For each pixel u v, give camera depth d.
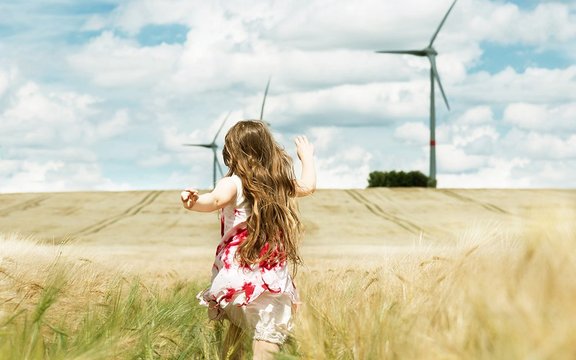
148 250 37.94
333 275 6.32
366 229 55.00
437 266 3.50
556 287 1.50
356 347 2.61
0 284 4.33
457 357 1.76
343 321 3.08
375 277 4.21
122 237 51.19
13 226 56.00
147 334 3.47
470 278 1.94
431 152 75.88
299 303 3.76
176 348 3.92
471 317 1.86
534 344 1.43
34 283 4.02
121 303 4.04
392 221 58.56
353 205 66.56
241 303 3.74
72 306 4.05
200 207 3.84
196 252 34.94
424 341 1.94
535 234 1.63
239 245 3.82
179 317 4.42
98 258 7.96
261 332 3.72
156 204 67.50
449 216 60.06
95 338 3.02
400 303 2.85
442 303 2.28
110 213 63.03
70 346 2.94
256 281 3.77
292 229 3.99
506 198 70.25
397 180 89.00
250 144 4.00
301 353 3.01
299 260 4.05
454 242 3.52
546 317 1.47
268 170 4.00
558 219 1.63
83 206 66.25
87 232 53.69
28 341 2.74
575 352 1.38
